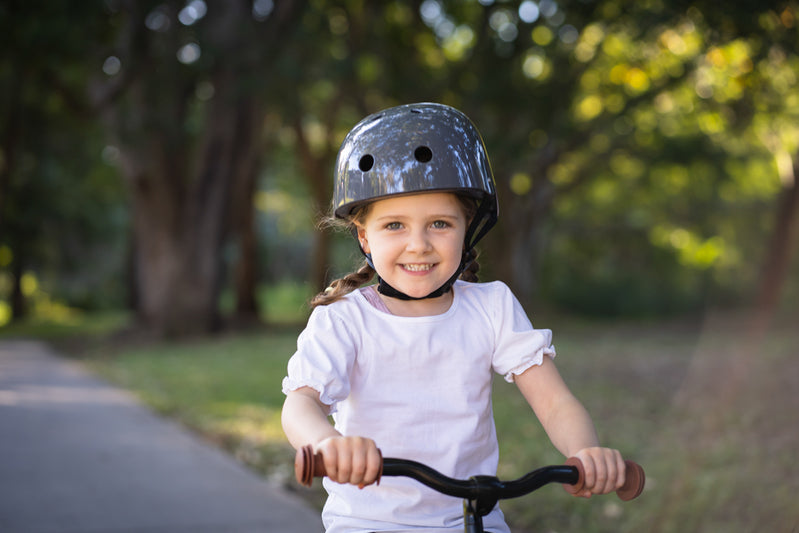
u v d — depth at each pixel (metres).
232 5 14.85
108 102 15.19
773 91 12.84
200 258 16.67
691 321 23.03
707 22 9.69
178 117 15.74
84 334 19.64
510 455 5.61
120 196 28.86
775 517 3.81
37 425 7.32
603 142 22.58
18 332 22.16
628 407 7.91
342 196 1.83
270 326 20.30
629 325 22.06
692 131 20.72
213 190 16.61
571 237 30.61
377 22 17.48
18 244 28.62
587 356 12.91
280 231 51.06
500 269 22.86
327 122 21.39
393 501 1.78
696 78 16.14
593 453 1.54
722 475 4.83
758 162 22.89
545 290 28.47
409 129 1.76
